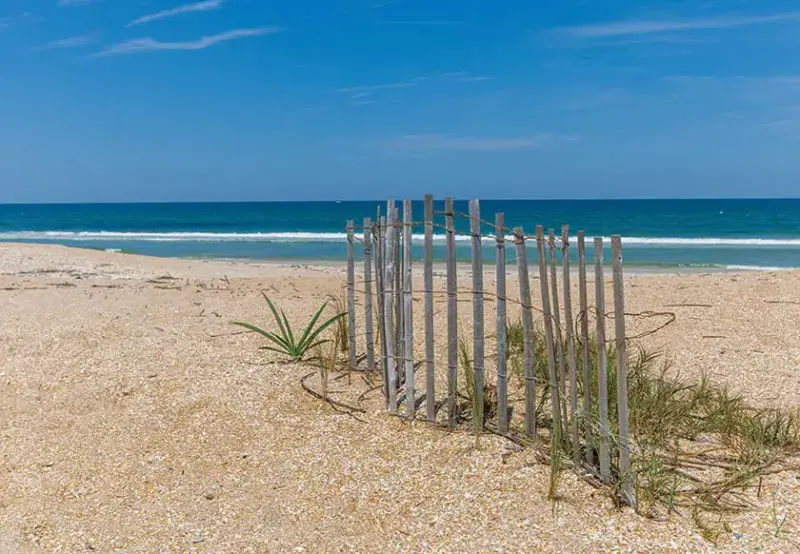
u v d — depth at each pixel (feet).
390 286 17.57
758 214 230.07
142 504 13.80
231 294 36.06
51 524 13.15
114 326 27.86
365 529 12.71
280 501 13.76
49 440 16.84
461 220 221.66
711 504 12.98
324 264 68.18
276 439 16.56
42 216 284.82
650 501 13.00
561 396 15.87
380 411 17.87
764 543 11.68
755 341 24.23
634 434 15.81
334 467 15.07
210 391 19.43
